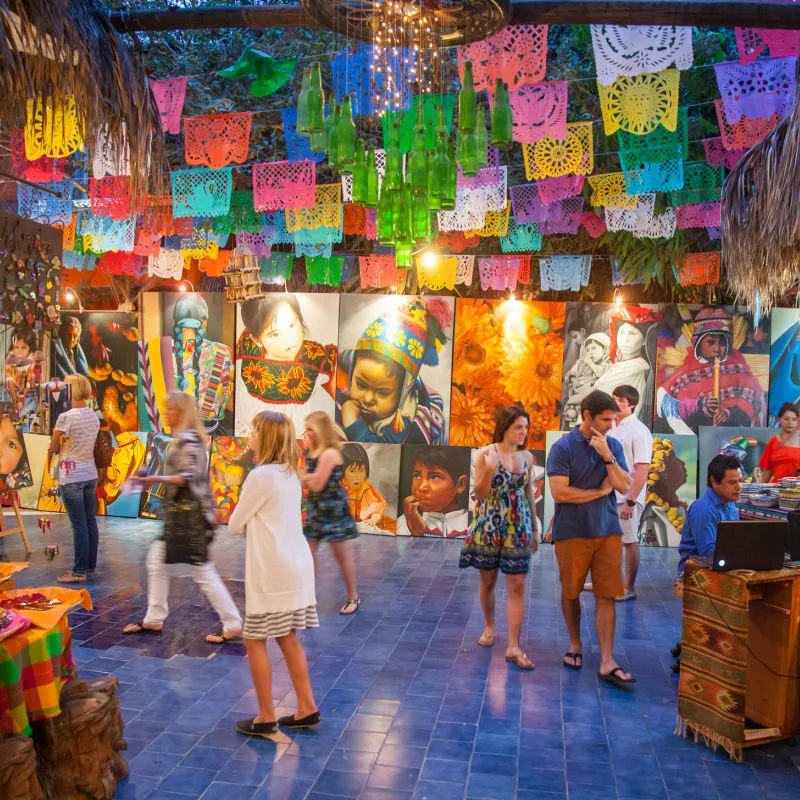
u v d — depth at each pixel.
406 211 5.38
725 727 4.76
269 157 9.93
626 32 4.91
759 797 4.33
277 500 4.86
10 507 11.99
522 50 4.97
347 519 7.43
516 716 5.30
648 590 8.48
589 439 5.87
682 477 10.62
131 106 4.52
